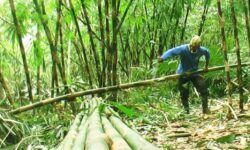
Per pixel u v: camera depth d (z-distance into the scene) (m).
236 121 4.77
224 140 3.58
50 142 4.24
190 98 7.50
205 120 5.21
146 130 4.85
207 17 9.52
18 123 4.13
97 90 5.37
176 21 8.50
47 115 5.21
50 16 7.12
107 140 2.59
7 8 8.06
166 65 7.30
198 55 6.07
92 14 8.09
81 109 4.89
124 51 8.95
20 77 9.68
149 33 8.79
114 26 5.98
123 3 7.39
